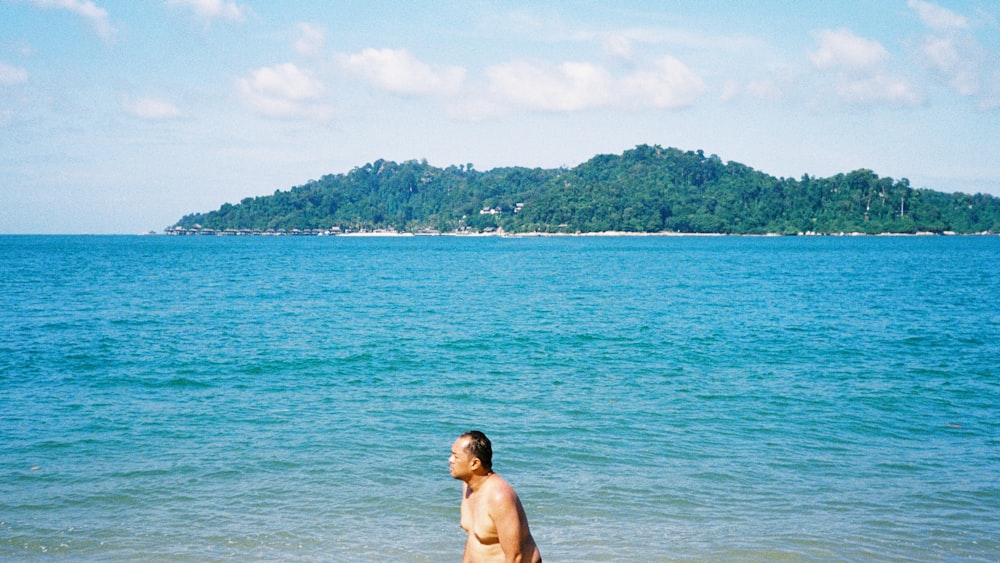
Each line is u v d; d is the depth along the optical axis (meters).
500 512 5.69
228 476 10.77
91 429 13.24
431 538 8.75
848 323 30.41
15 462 11.35
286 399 15.88
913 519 9.34
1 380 17.86
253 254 122.75
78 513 9.41
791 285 53.56
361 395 16.33
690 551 8.41
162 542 8.59
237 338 25.67
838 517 9.38
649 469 11.15
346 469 11.09
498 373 19.16
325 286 53.03
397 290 49.47
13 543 8.55
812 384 17.58
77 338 25.27
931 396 16.20
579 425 13.67
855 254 118.06
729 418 14.24
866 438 12.91
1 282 54.38
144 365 20.02
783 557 8.30
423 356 21.92
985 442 12.71
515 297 44.06
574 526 9.08
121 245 180.25
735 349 23.38
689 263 91.06
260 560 8.16
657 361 21.11
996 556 8.35
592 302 40.78
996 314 33.69
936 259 98.62
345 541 8.66
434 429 13.36
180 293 45.78
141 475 10.79
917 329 28.28
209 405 15.24
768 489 10.34
